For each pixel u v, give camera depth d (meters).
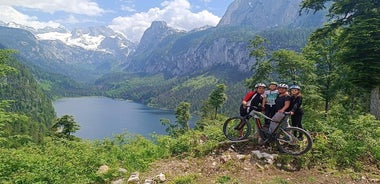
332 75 25.92
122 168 10.85
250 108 11.12
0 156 11.86
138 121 165.75
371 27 18.25
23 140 16.58
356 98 26.81
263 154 10.32
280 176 9.47
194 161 10.66
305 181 9.20
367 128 11.67
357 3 19.30
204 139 12.18
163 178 9.54
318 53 27.36
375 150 10.87
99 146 14.46
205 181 9.34
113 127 144.12
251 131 12.24
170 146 12.15
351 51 19.19
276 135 10.47
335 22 21.17
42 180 9.97
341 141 10.70
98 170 10.78
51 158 12.08
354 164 10.09
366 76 18.91
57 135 43.62
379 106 19.33
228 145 11.13
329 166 9.96
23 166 11.09
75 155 12.38
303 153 9.98
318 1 21.02
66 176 10.25
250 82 29.03
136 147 13.26
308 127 12.98
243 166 9.96
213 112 62.06
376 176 9.47
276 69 27.08
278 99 10.67
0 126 14.32
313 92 25.05
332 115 17.84
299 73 26.64
